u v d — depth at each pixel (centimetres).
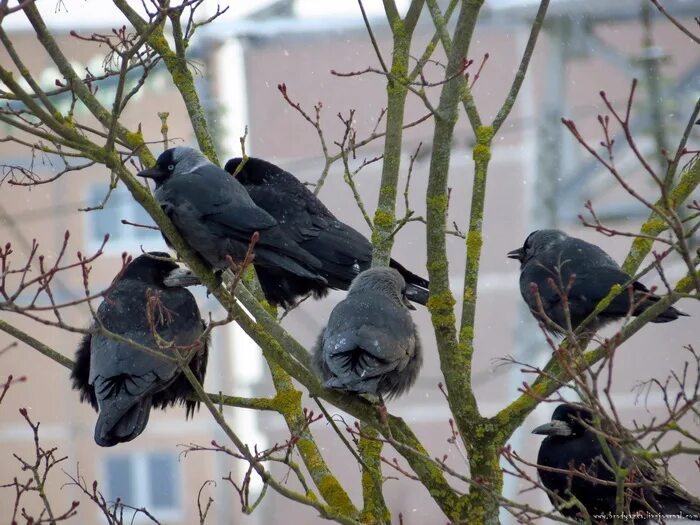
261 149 2134
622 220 1820
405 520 1753
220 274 717
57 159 2159
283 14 2114
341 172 2086
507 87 2088
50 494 2142
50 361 2156
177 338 814
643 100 1791
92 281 2172
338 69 2119
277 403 743
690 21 1944
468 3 661
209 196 772
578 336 699
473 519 671
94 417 2170
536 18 766
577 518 845
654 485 612
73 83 696
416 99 2058
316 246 961
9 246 571
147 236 2206
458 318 2053
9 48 614
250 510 612
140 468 2169
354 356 686
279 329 731
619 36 1983
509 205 2083
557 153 1841
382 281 750
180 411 2159
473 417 687
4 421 2147
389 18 802
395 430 701
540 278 954
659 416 1900
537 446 1866
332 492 713
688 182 777
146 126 2202
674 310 862
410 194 2053
